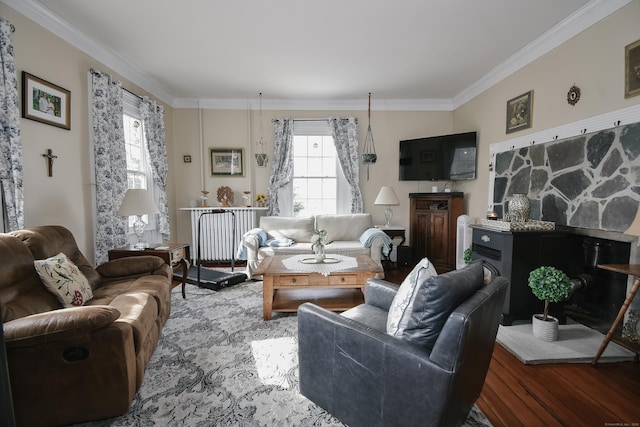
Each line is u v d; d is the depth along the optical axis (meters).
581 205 2.44
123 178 3.24
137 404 1.58
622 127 2.12
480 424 1.45
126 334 1.46
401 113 4.80
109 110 3.10
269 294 2.62
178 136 4.72
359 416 1.33
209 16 2.49
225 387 1.72
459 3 2.31
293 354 2.08
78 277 2.02
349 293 3.04
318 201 4.96
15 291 1.67
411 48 3.05
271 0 2.28
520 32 2.74
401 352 1.17
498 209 3.54
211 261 4.78
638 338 2.05
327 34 2.78
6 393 0.82
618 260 2.21
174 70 3.60
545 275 2.20
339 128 4.72
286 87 4.18
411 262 4.61
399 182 4.88
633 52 2.05
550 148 2.76
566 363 1.99
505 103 3.45
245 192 4.74
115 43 2.95
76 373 1.38
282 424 1.44
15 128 2.06
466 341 1.05
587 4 2.30
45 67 2.44
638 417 1.50
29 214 2.32
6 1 2.12
